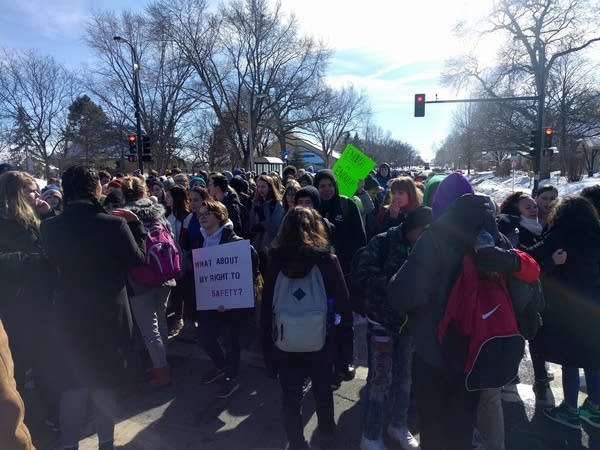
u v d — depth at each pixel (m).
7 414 1.21
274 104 36.25
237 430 3.11
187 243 4.32
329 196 4.23
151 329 3.69
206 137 43.44
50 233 2.54
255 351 4.49
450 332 1.98
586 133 32.12
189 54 33.12
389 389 2.97
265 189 5.23
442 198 2.28
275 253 2.64
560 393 3.57
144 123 35.66
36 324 2.97
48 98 38.56
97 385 2.55
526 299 2.05
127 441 2.98
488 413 2.32
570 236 2.96
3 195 2.95
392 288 2.14
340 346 2.80
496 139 35.25
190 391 3.68
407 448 2.83
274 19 34.59
